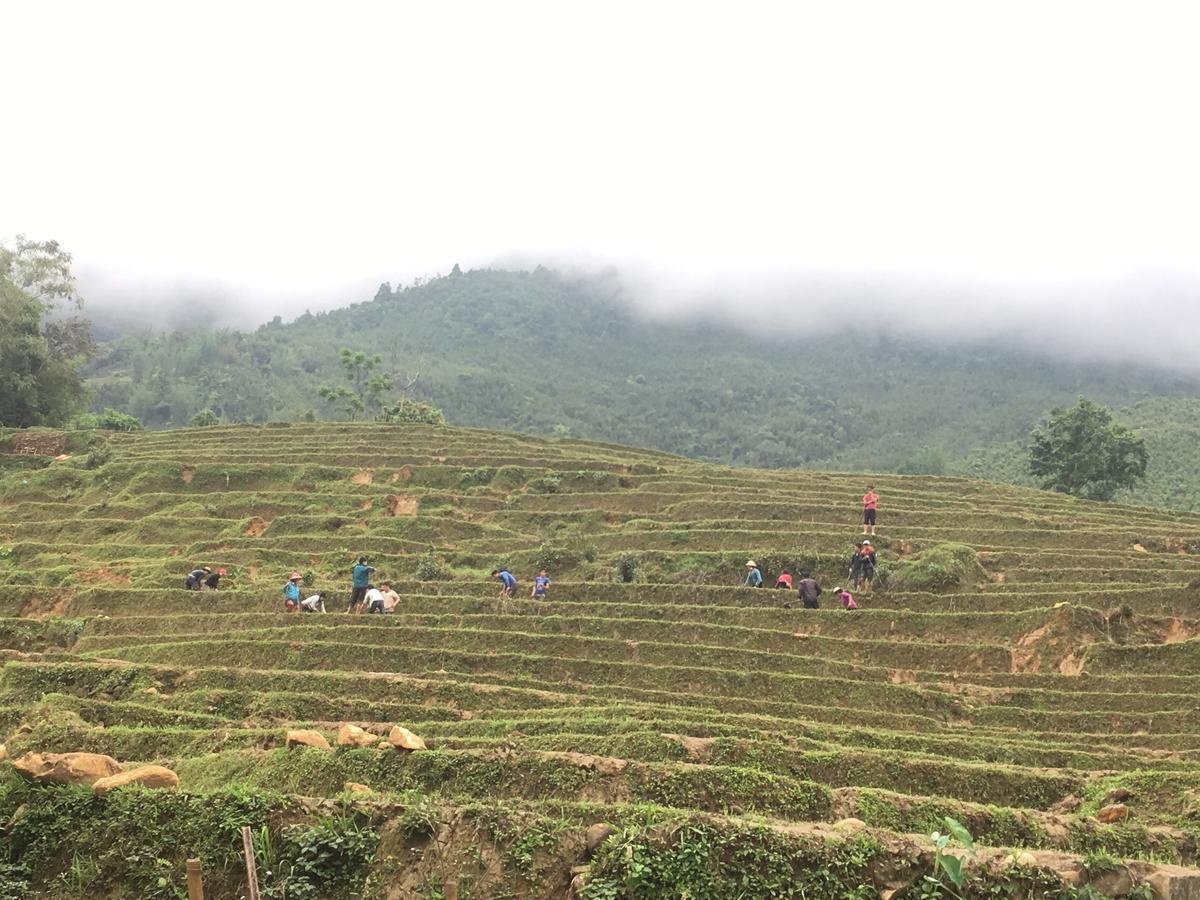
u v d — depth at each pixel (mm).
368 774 18062
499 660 31188
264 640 32219
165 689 27469
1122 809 17969
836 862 13477
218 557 47000
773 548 46688
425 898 13562
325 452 65250
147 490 59125
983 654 32000
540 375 190875
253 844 14000
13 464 64750
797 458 149625
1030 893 13180
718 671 29984
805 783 17859
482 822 14102
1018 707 28609
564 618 34812
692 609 36500
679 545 47938
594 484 59031
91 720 22922
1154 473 96562
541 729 23109
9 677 27031
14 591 40031
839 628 35188
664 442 157750
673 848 13562
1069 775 20922
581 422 163250
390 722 24859
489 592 41500
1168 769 22547
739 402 174000
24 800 15086
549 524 53594
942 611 36188
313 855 13867
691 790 17625
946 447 147000
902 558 43844
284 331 187500
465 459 63469
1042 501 59906
